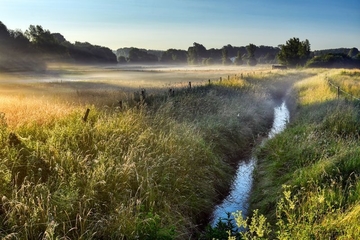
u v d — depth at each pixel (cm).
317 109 1424
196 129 1084
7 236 435
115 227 521
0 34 10738
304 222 486
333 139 900
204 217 714
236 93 1877
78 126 800
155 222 532
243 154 1163
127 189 629
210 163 925
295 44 8588
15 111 991
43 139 746
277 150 1000
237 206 766
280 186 746
